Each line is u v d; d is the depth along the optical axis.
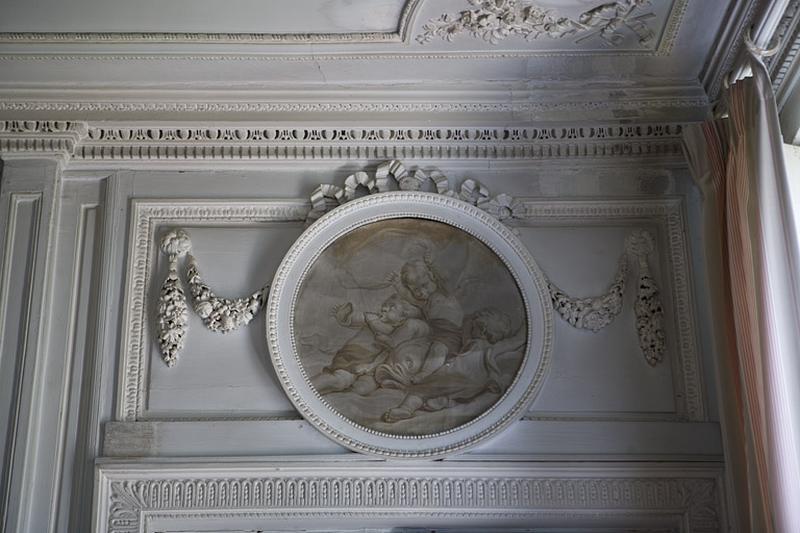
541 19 3.99
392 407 3.96
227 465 3.86
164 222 4.28
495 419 3.94
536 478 3.90
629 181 4.35
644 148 4.36
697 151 4.01
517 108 4.37
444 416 3.95
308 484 3.86
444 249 4.21
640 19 3.99
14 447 3.85
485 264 4.19
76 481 3.87
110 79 4.33
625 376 4.08
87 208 4.31
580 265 4.24
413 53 4.19
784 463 3.25
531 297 4.12
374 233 4.23
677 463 3.91
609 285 4.21
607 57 4.23
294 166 4.35
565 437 3.97
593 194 4.34
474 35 4.09
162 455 3.89
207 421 3.94
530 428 3.98
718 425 3.98
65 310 4.11
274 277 4.12
